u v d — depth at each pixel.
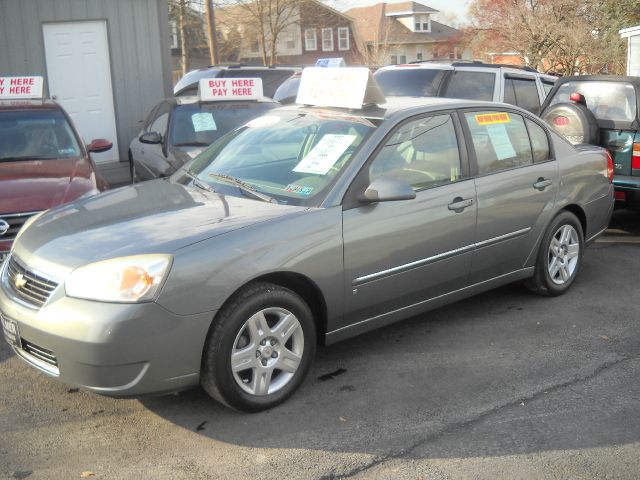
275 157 4.89
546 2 29.39
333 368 4.66
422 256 4.77
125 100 12.84
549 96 8.84
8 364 4.77
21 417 4.06
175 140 8.68
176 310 3.65
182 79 16.78
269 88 15.98
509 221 5.38
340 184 4.39
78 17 12.12
